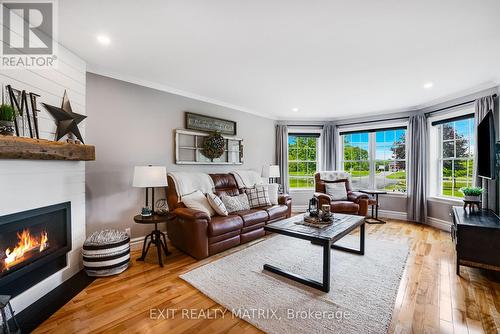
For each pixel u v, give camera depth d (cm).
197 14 186
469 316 178
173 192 333
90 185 286
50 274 215
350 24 199
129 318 176
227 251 313
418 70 297
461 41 226
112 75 304
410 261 281
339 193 491
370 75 313
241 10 181
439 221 428
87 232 284
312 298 202
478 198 308
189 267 265
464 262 243
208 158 424
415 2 171
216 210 325
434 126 451
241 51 249
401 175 509
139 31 210
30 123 190
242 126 494
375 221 477
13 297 179
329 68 292
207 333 161
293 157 598
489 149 289
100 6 175
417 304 194
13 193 177
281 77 323
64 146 211
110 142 304
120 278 238
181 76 321
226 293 210
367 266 264
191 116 394
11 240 181
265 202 404
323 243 213
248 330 164
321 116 573
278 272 246
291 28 206
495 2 169
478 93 362
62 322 171
